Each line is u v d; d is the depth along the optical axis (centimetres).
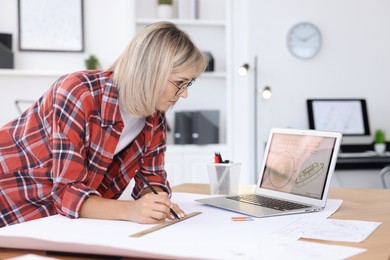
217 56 441
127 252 95
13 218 137
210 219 127
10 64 393
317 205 144
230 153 425
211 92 441
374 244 104
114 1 419
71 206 125
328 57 430
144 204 120
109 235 107
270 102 424
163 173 162
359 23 432
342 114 425
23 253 103
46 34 410
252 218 129
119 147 149
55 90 133
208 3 440
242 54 428
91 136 134
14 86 405
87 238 104
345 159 384
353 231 114
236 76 429
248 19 419
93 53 418
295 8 424
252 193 172
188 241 103
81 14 413
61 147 127
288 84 425
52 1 410
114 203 125
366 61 434
